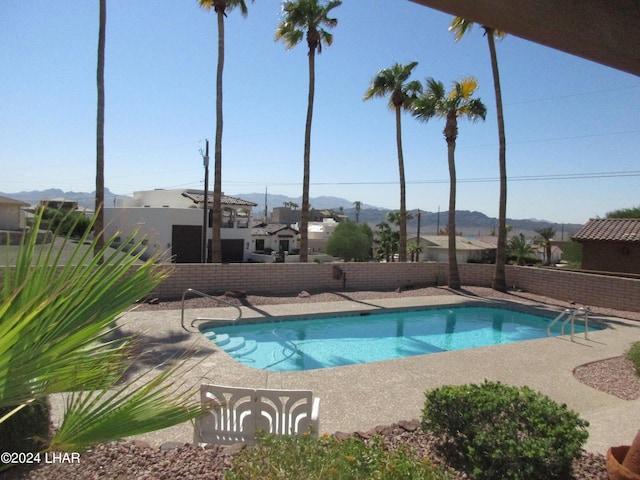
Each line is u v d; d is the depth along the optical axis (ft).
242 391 12.81
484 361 26.37
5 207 94.79
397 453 10.12
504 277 56.18
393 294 51.55
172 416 5.85
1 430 8.66
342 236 146.30
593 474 11.96
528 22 4.85
